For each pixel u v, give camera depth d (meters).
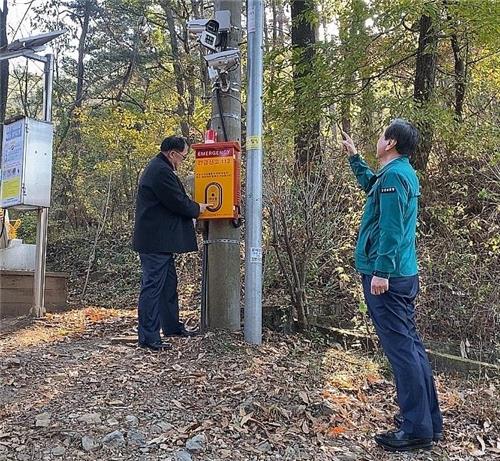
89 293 9.99
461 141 6.65
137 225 4.72
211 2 15.50
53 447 2.98
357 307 5.50
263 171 5.24
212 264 4.89
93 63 19.06
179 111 14.16
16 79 20.09
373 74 7.61
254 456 2.99
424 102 6.99
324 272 5.98
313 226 5.29
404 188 3.19
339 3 8.19
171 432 3.17
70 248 13.21
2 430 3.16
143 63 17.92
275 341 4.96
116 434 3.09
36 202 6.09
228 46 4.88
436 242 6.12
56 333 5.42
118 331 5.46
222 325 4.88
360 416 3.61
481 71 8.16
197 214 4.72
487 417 3.64
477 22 6.57
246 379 3.97
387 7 6.86
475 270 5.66
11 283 6.53
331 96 7.32
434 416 3.35
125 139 12.19
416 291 3.38
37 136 6.06
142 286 4.72
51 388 3.80
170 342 4.83
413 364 3.22
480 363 4.58
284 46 8.04
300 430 3.31
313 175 5.50
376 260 3.20
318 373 4.22
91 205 13.73
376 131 6.87
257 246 4.74
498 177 6.36
